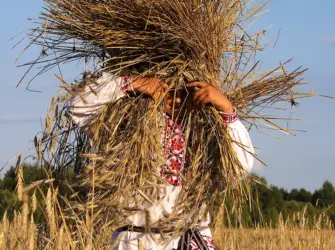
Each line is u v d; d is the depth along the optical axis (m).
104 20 4.08
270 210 13.15
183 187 3.88
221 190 3.99
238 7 4.17
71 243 3.89
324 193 23.45
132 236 3.82
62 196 4.04
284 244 7.81
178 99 3.98
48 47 4.30
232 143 3.92
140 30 4.04
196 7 3.93
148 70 3.96
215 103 3.87
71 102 4.00
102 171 3.91
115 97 3.96
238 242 6.61
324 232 8.81
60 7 4.20
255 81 4.16
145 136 3.86
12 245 4.42
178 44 3.98
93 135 4.03
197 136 3.98
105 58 4.24
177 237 3.85
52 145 4.13
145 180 3.81
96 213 3.91
